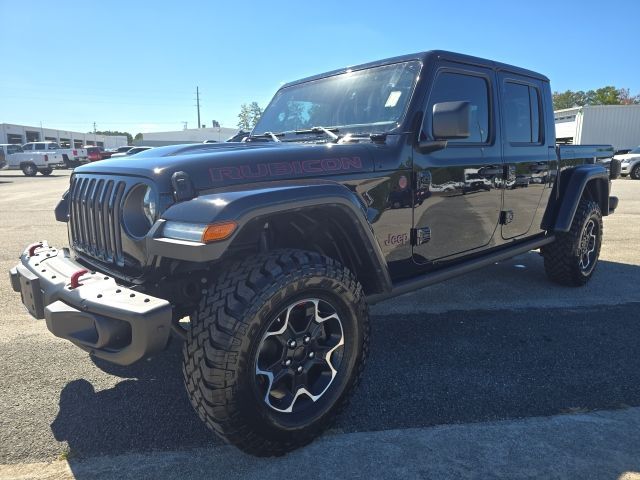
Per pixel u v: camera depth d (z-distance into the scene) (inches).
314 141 122.5
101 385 111.6
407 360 124.0
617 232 303.4
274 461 84.6
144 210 89.0
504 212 145.6
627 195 533.6
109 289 82.7
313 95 138.4
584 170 176.1
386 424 95.7
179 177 84.4
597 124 985.5
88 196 102.6
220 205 77.5
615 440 89.7
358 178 103.0
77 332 82.1
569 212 170.4
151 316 74.7
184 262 88.1
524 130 154.6
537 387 109.7
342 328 90.9
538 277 201.9
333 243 102.0
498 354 127.3
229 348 74.7
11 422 96.3
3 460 84.6
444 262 129.2
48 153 1145.4
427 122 117.3
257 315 76.8
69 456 85.8
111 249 95.9
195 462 84.2
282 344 83.7
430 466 83.0
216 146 107.9
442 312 160.2
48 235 302.4
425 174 116.4
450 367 119.9
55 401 104.6
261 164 92.4
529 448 87.5
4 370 118.7
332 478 80.1
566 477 80.0
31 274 96.6
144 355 76.2
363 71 130.6
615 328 144.8
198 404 77.5
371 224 106.7
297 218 95.9
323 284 84.9
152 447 88.4
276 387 86.1
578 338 137.4
